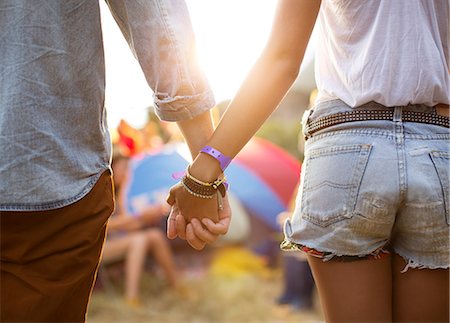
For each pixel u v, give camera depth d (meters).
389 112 1.54
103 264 4.68
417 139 1.53
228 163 1.70
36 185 1.50
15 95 1.49
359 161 1.52
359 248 1.55
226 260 5.42
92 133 1.58
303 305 4.62
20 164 1.49
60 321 1.62
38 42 1.50
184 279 5.02
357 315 1.59
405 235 1.58
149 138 5.44
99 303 4.48
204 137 1.73
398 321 1.66
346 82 1.58
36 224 1.55
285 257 4.71
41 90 1.50
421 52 1.54
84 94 1.55
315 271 1.64
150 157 5.11
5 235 1.54
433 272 1.60
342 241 1.55
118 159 4.65
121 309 4.42
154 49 1.63
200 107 1.68
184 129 1.73
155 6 1.62
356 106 1.56
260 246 5.60
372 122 1.54
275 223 5.50
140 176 4.94
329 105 1.60
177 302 4.62
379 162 1.52
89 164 1.57
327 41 1.63
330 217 1.55
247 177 5.65
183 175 1.78
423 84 1.53
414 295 1.62
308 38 1.60
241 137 1.67
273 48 1.61
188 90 1.66
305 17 1.58
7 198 1.49
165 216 4.89
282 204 5.58
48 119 1.51
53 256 1.57
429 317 1.62
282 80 1.62
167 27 1.62
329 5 1.61
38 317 1.57
